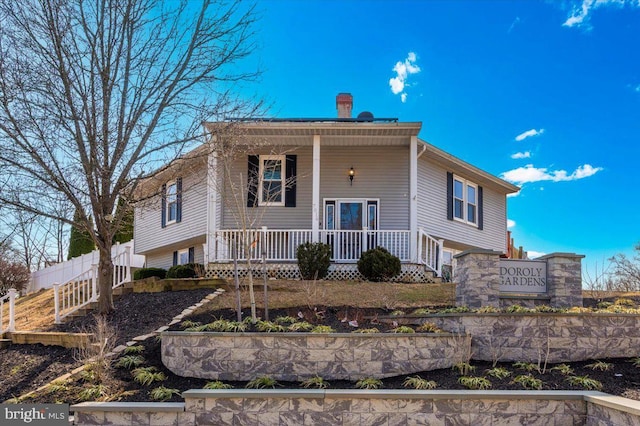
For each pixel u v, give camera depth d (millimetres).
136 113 9539
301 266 12375
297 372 6234
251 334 6316
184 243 17469
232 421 5238
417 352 6387
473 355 6758
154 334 7605
